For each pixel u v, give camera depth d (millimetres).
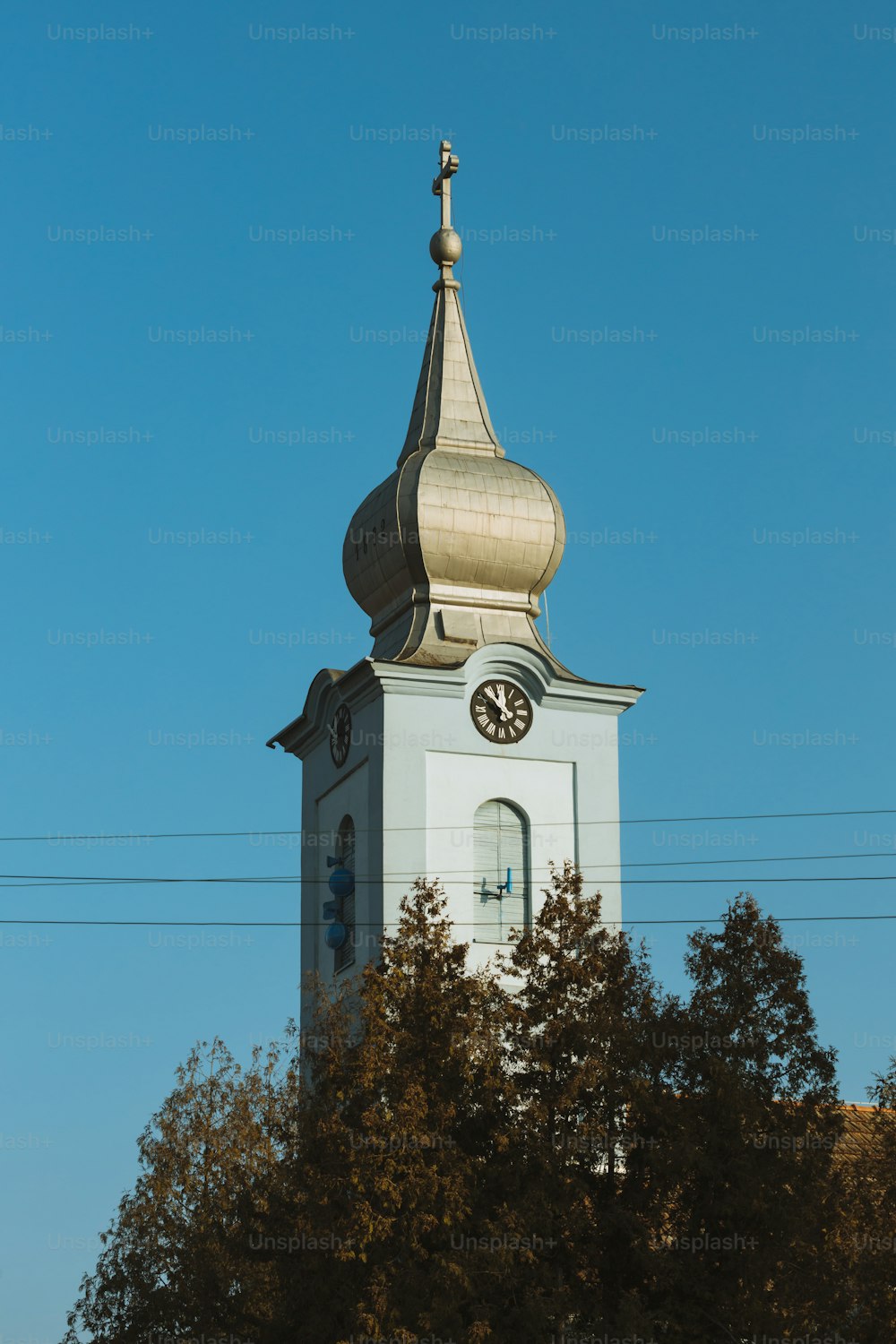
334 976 89000
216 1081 81375
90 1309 78312
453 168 99875
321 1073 68688
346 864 90875
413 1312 61562
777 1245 63812
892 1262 65438
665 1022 67250
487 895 87250
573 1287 63469
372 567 93125
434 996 67312
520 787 89000
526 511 92438
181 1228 77938
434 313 98250
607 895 88500
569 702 90562
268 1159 76438
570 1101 64938
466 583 92250
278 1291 68938
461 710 89000
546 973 68938
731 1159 64625
